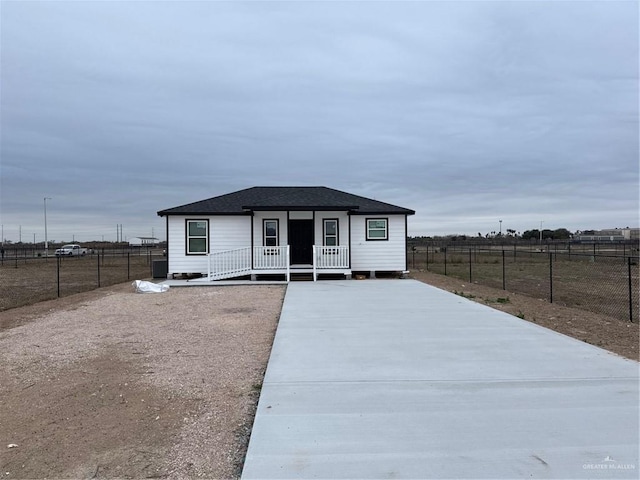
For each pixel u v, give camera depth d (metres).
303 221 19.77
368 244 19.81
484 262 32.69
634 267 26.42
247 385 5.25
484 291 14.94
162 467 3.45
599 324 8.98
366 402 4.46
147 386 5.27
